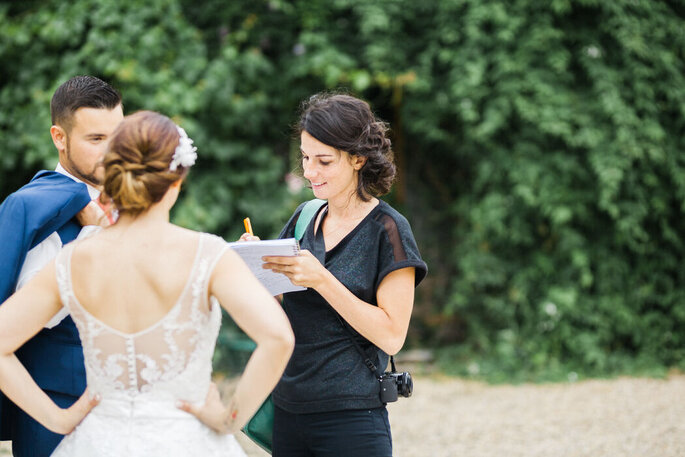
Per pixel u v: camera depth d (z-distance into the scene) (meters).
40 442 2.64
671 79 7.77
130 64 7.39
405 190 9.05
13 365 2.02
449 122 8.57
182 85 7.56
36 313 2.01
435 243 9.02
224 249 2.02
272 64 8.34
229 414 1.98
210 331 2.04
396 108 8.98
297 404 2.66
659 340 8.12
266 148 8.17
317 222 2.89
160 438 1.96
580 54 7.76
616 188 7.42
